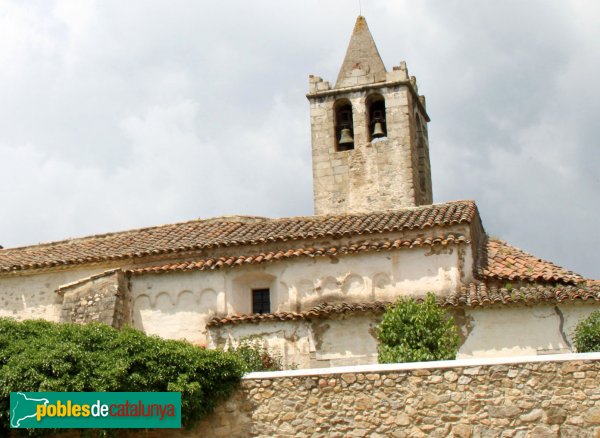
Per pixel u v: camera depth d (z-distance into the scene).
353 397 17.78
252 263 25.25
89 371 17.89
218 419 18.38
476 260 25.11
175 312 25.67
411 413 17.42
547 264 24.80
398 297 22.89
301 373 18.20
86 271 27.62
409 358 19.75
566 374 16.98
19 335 18.69
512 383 17.14
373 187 34.47
